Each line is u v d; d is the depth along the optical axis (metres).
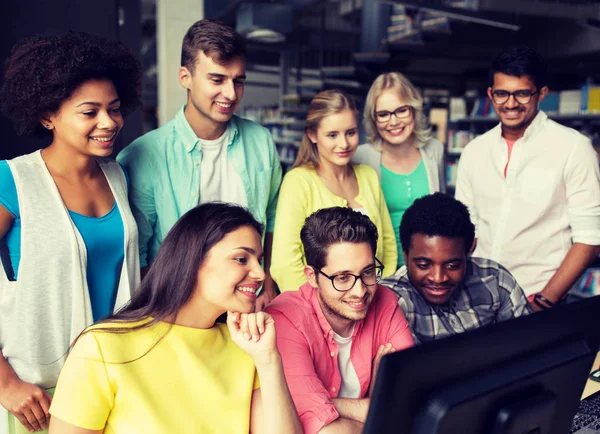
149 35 9.81
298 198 1.97
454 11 6.34
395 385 0.64
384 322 1.42
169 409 1.05
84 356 1.02
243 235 1.09
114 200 1.53
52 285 1.37
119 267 1.52
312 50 11.27
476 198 2.37
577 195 2.09
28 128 1.40
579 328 0.84
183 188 1.82
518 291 1.70
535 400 0.76
